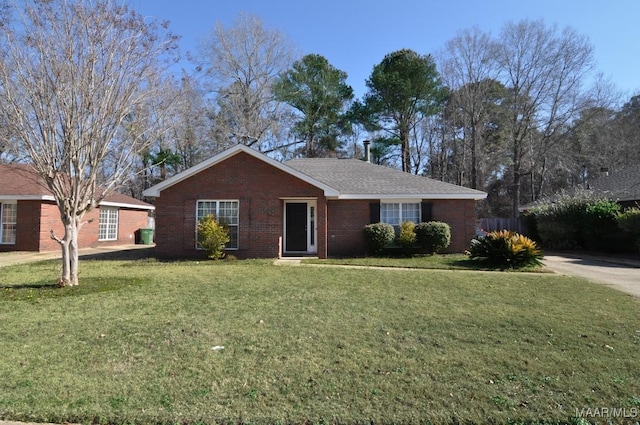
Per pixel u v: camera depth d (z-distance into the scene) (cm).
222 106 3284
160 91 993
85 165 868
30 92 785
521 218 2622
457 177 3888
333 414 326
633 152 3350
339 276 1021
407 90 3309
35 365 421
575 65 3062
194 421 316
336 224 1631
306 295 773
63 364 425
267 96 3406
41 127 802
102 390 366
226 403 343
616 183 2348
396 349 473
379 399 352
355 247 1623
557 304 714
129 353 457
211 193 1495
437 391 366
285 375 399
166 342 494
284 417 322
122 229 2444
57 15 798
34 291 799
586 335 529
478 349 474
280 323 576
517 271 1169
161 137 1499
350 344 489
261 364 427
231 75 3297
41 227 1811
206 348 474
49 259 1482
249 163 1493
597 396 357
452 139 3925
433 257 1487
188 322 579
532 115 3250
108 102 855
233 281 928
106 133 890
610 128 3403
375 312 643
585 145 3475
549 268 1287
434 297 766
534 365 425
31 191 1780
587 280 1017
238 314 625
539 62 3162
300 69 3550
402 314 630
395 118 3566
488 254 1273
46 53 791
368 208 1638
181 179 1493
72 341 496
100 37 830
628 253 1794
